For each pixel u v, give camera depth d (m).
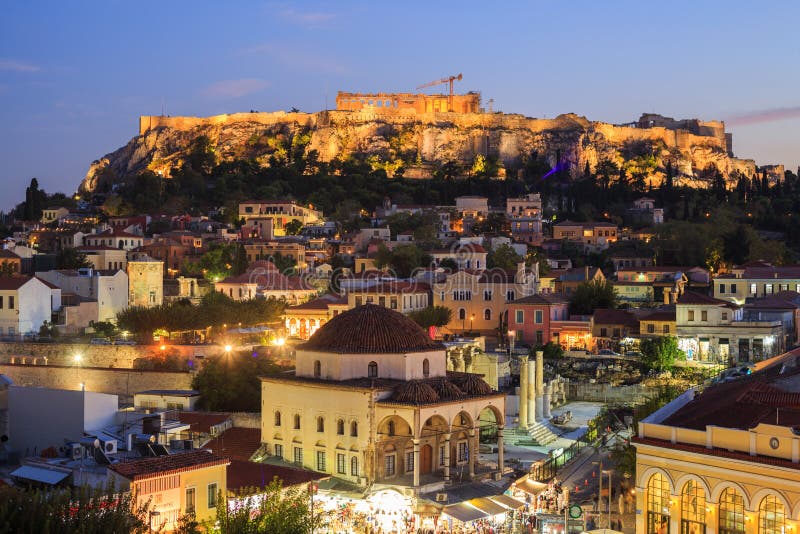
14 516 61.34
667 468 75.81
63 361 157.50
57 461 84.75
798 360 111.75
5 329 172.62
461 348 158.75
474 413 108.31
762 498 70.12
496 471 109.06
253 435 117.88
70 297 190.38
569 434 140.38
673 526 75.25
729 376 137.50
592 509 94.88
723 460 72.12
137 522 67.50
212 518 80.75
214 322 169.50
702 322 175.62
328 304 194.25
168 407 128.25
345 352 108.19
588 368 176.50
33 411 106.00
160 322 162.38
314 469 108.38
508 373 166.00
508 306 196.38
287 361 143.38
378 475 103.50
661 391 123.00
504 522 94.81
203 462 80.81
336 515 95.81
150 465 78.69
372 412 103.06
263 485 93.25
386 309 114.19
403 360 108.62
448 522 94.50
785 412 74.69
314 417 108.62
